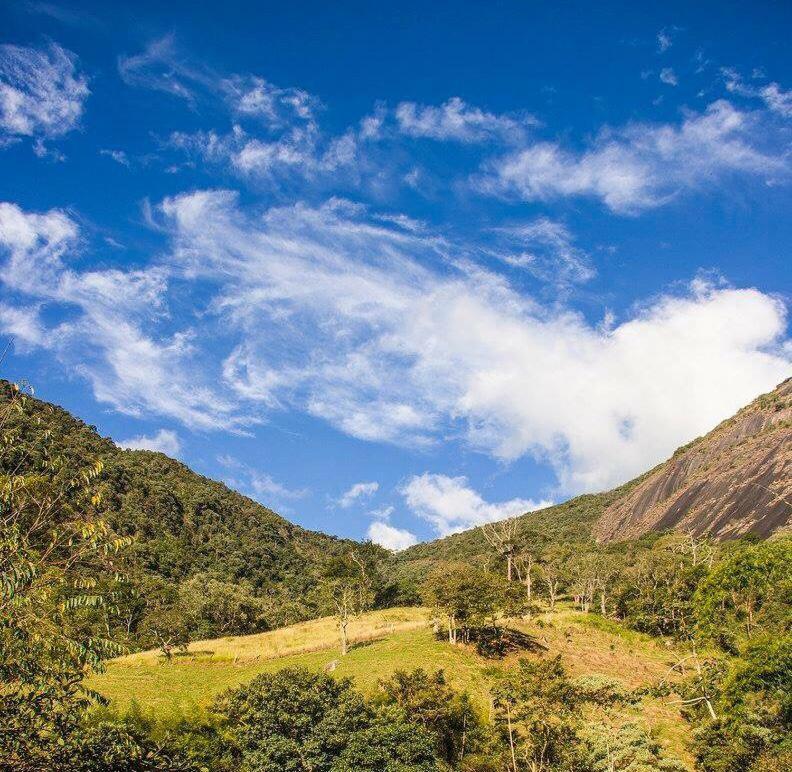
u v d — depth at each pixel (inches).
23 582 394.6
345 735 1310.3
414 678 1614.2
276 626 3946.9
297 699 1395.2
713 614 1235.2
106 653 434.9
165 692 1740.9
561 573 3833.7
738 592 1194.0
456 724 1585.9
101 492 477.1
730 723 1330.0
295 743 1262.3
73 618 449.1
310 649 2440.9
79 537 452.8
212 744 1259.8
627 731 1633.9
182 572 5073.8
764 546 1196.5
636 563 3545.8
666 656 2527.1
